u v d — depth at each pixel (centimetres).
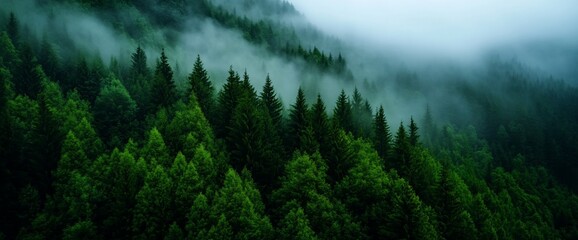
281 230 3931
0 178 3934
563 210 10269
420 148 7838
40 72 7400
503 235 5944
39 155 4334
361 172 4778
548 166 14938
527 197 9725
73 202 3822
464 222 4684
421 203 4528
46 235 3638
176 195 4047
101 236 3791
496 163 14025
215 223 3753
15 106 5206
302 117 6375
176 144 5181
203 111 6581
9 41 7931
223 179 4594
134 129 6438
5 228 3800
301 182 4459
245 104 5575
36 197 3903
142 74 9262
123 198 3950
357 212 4578
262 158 5122
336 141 5412
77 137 4844
